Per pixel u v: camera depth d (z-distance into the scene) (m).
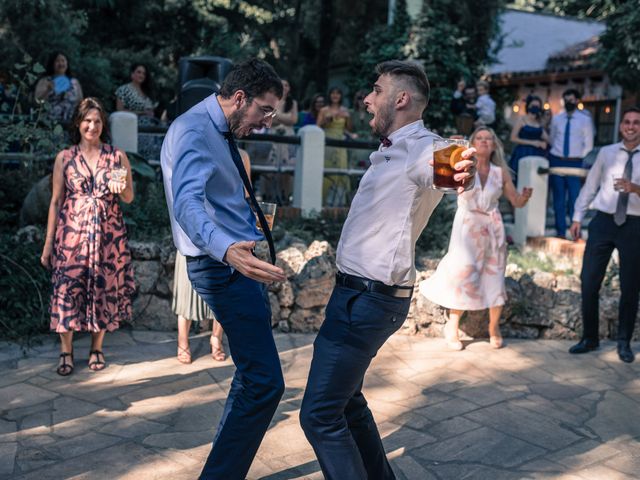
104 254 4.76
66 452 3.65
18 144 7.34
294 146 8.07
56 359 5.07
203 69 7.08
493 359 5.52
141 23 16.06
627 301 5.56
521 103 17.95
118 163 4.77
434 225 7.43
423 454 3.80
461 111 10.87
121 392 4.50
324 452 2.89
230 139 3.01
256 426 2.99
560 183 8.68
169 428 3.98
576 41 19.80
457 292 5.58
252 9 19.16
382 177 2.84
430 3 15.05
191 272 3.04
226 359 5.23
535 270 6.62
